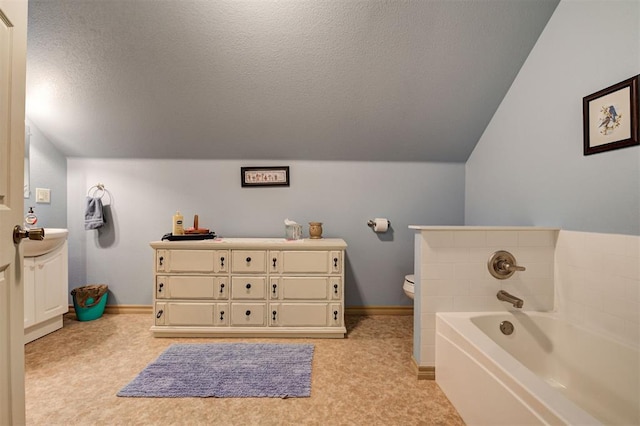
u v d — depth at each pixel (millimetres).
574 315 1659
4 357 847
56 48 1944
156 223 2814
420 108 2359
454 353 1502
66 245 2381
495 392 1158
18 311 899
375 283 2865
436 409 1471
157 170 2812
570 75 1699
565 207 1738
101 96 2246
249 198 2846
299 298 2289
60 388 1595
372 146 2699
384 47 1961
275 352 2014
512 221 2205
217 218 2836
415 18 1828
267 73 2111
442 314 1720
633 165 1374
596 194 1551
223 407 1462
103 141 2621
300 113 2398
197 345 2121
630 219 1393
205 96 2262
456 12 1804
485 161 2549
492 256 1763
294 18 1820
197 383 1639
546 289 1797
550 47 1840
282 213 2844
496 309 1772
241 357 1939
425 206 2873
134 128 2508
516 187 2158
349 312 2850
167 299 2275
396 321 2672
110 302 2805
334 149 2730
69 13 1785
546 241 1794
